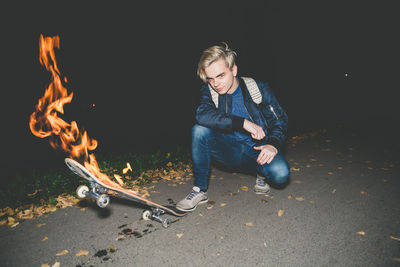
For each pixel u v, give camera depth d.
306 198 3.37
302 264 2.15
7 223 2.83
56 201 3.29
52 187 3.69
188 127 9.17
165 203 3.33
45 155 5.76
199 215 2.94
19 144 6.71
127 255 2.29
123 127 9.24
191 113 12.12
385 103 14.23
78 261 2.22
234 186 3.73
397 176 4.14
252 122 2.78
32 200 3.36
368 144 6.21
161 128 9.04
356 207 3.12
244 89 2.73
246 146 2.84
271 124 2.77
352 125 8.66
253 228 2.68
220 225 2.73
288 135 7.32
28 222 2.85
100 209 3.10
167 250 2.35
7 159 5.46
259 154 2.75
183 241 2.47
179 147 5.88
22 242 2.50
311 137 7.07
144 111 12.59
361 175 4.20
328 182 3.91
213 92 2.76
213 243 2.44
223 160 3.06
